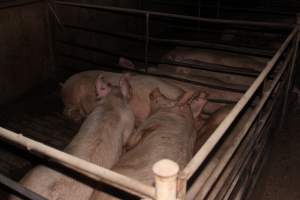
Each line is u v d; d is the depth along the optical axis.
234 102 3.25
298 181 3.09
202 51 4.21
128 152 2.54
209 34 6.52
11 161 2.98
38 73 4.32
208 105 3.43
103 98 3.04
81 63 5.04
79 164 1.22
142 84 3.36
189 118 2.88
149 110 3.31
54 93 4.24
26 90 4.21
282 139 3.68
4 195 2.51
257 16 6.45
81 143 2.41
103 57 5.56
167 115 2.81
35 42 4.17
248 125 1.92
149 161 2.22
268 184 3.04
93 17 5.11
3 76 3.88
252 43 4.95
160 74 3.74
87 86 3.46
